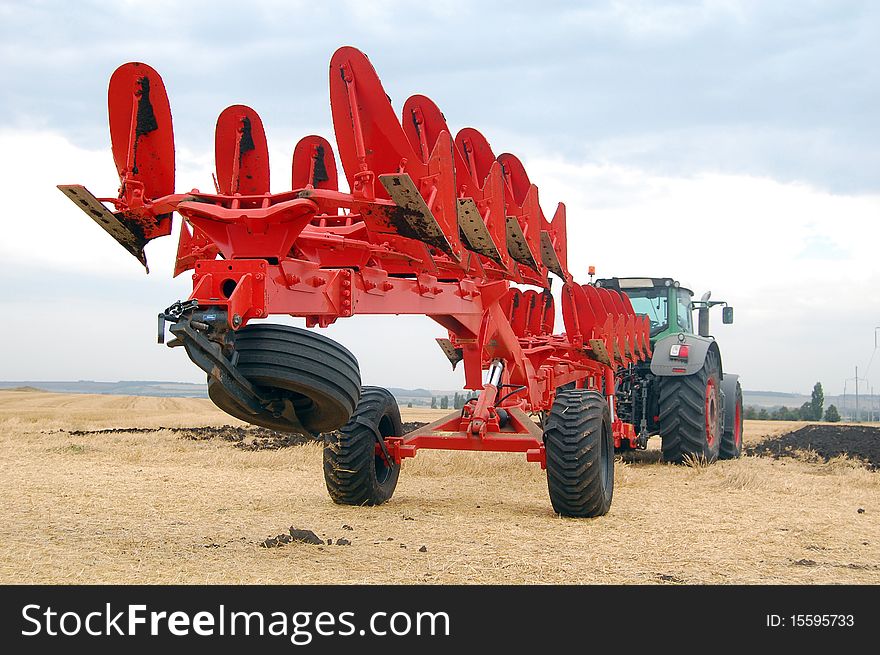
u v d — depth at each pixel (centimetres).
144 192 478
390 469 729
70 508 652
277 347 434
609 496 681
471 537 553
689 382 1088
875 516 678
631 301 1301
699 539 564
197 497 733
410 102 550
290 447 1209
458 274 661
